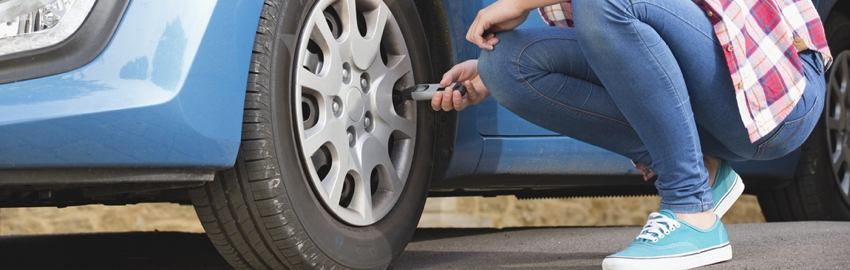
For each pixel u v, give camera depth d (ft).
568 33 5.31
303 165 4.75
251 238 4.59
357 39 5.17
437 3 6.01
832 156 9.89
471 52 6.32
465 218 20.70
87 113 3.79
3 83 3.81
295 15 4.69
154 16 4.08
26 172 3.80
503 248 6.69
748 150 5.24
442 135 6.02
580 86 5.31
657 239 4.98
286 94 4.61
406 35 5.67
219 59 4.19
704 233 5.10
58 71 3.90
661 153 4.98
